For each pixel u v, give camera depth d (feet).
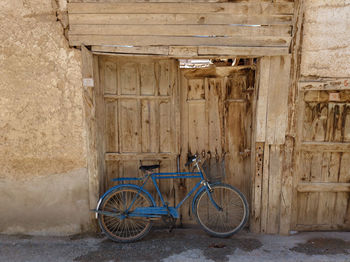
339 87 9.02
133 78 9.92
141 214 9.32
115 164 10.30
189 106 10.27
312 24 8.82
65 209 9.70
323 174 10.03
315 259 8.33
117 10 8.68
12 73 9.03
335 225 10.30
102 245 9.17
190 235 9.96
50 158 9.46
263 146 9.61
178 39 8.81
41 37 8.88
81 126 9.32
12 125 9.27
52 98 9.18
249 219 10.36
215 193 10.31
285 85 9.19
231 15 8.69
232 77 10.03
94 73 9.23
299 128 9.70
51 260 8.27
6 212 9.70
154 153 10.19
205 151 10.41
